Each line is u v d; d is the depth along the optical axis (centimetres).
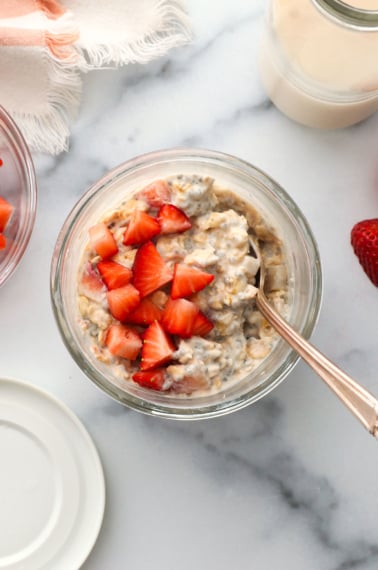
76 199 43
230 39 43
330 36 37
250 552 44
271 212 40
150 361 38
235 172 39
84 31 42
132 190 40
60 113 43
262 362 39
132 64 43
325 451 44
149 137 43
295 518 44
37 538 43
